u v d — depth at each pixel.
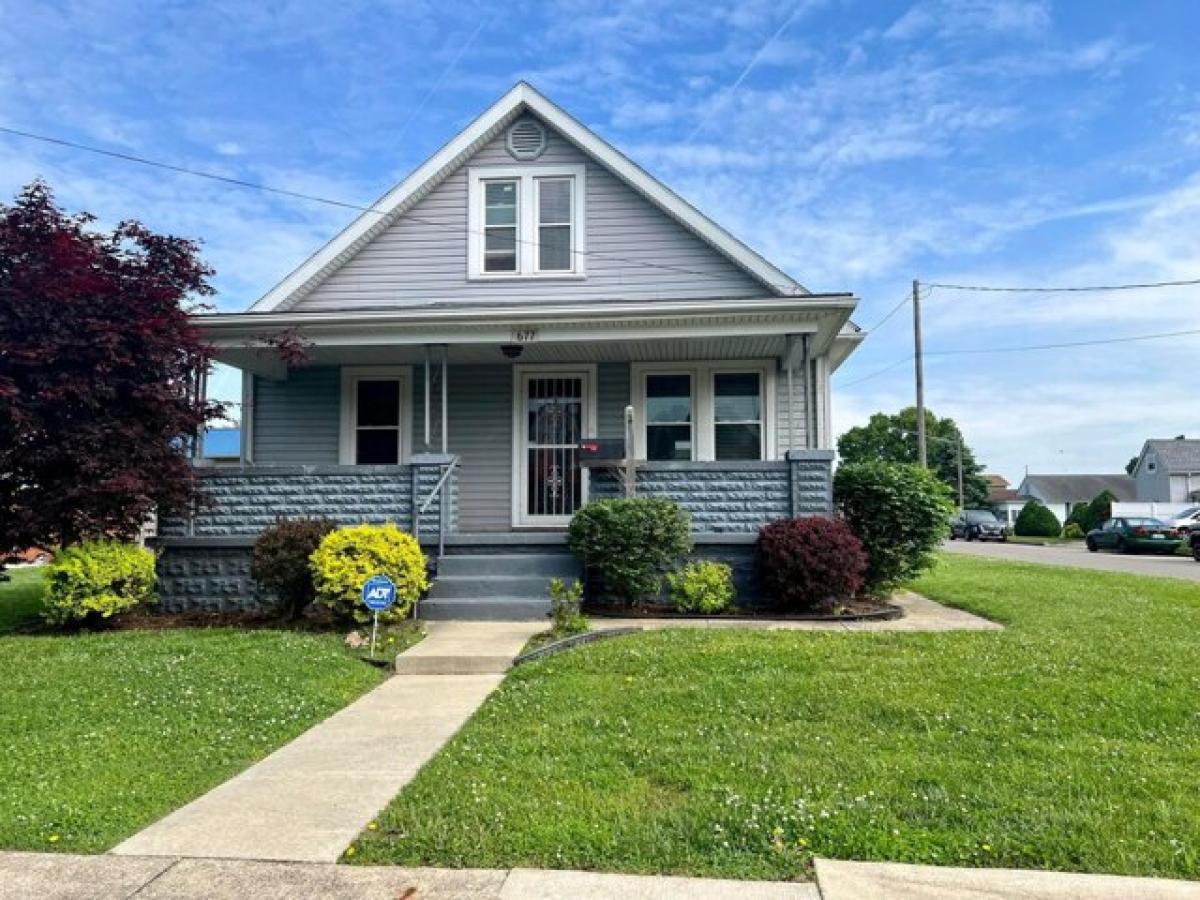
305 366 12.70
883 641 7.27
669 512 9.38
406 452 12.64
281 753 4.79
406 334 10.89
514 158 12.73
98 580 8.51
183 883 3.17
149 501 8.64
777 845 3.35
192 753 4.73
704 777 4.08
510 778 4.14
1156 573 17.53
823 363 12.73
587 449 10.66
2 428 8.09
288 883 3.16
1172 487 54.00
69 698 5.76
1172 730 4.82
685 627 8.29
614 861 3.28
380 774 4.39
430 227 12.72
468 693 6.21
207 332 10.70
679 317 10.55
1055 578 13.90
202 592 9.84
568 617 8.13
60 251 8.12
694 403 12.55
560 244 12.62
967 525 42.97
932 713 5.10
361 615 8.16
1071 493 71.50
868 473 10.22
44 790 4.09
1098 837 3.40
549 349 11.76
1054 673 6.01
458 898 3.01
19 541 8.70
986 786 3.94
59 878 3.22
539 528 12.40
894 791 3.88
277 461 12.77
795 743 4.59
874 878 3.11
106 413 8.54
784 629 8.06
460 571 9.61
